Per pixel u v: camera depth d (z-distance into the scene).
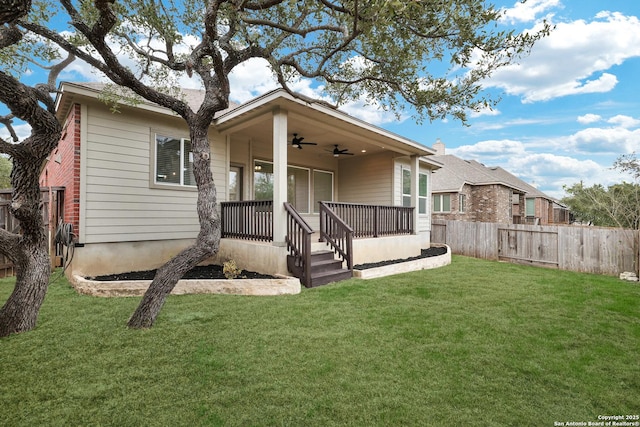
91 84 6.04
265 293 4.67
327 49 4.49
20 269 3.20
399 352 2.82
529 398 2.17
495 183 17.05
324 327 3.38
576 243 7.35
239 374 2.42
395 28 3.45
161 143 6.41
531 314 3.92
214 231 3.70
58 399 2.08
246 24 3.58
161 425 1.86
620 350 2.92
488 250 9.34
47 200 6.37
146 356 2.67
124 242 5.92
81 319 3.50
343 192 10.98
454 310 4.05
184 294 4.61
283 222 5.55
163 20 3.70
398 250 8.21
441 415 1.98
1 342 2.89
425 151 9.18
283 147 5.64
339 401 2.10
